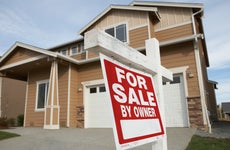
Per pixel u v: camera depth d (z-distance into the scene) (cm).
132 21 1028
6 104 1545
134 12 1032
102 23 1132
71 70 1027
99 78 996
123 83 149
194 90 752
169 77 250
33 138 599
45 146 495
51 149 465
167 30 966
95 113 966
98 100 975
